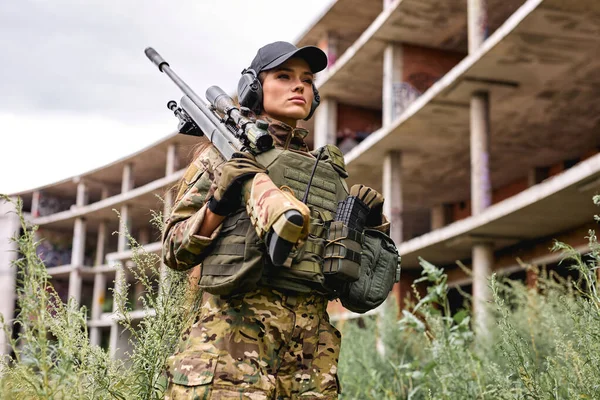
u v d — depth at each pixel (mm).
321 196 2426
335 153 2584
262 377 2227
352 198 2424
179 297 2682
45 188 38938
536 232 12883
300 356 2352
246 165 2221
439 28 15961
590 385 3055
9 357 2301
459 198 22531
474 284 11852
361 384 5645
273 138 2475
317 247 2328
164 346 2629
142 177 37031
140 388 2539
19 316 2021
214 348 2221
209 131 2498
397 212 16516
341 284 2436
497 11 15812
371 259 2494
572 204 10766
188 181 2518
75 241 36312
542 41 11602
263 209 2059
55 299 2359
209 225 2246
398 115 16266
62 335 2215
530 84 13430
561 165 18812
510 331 3402
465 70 12742
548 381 3328
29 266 2037
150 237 37562
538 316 5484
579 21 10836
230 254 2213
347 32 19953
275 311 2287
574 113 15172
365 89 18906
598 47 11750
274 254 2031
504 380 3473
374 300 2482
